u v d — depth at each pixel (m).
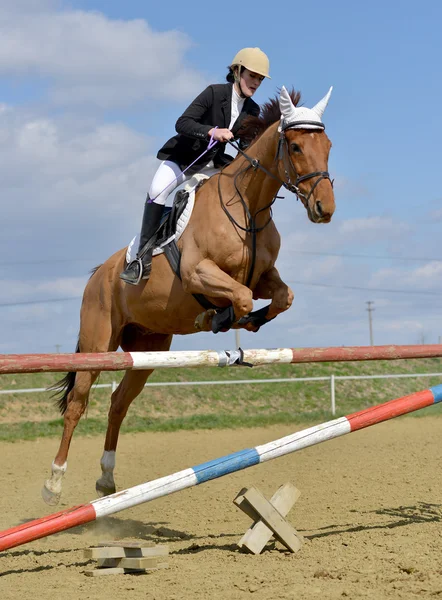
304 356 4.81
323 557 4.43
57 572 4.48
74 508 4.32
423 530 4.96
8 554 5.07
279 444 4.66
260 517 4.67
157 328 6.18
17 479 8.97
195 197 5.70
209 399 18.48
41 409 16.95
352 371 21.27
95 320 6.62
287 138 5.10
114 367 4.39
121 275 5.85
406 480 7.60
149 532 5.83
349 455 10.19
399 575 3.92
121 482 8.64
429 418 16.00
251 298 5.12
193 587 3.95
